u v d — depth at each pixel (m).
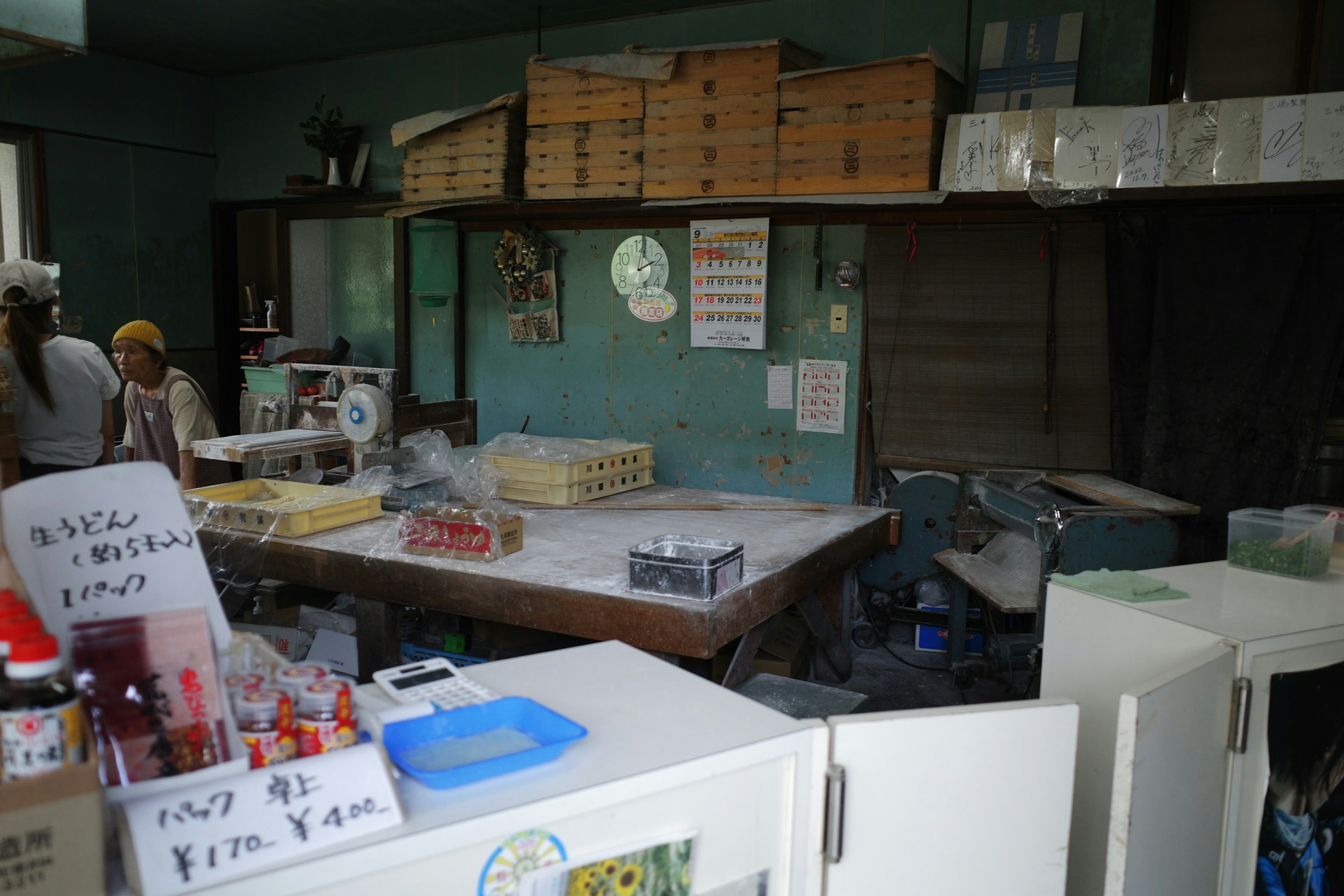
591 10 4.65
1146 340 3.80
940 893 1.36
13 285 3.14
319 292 5.94
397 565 2.90
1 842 0.80
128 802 0.91
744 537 3.32
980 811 1.36
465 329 5.38
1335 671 1.80
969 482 3.99
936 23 4.09
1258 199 3.52
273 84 5.95
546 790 1.10
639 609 2.50
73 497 1.07
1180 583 2.09
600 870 1.12
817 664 3.80
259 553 3.16
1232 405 3.62
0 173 5.48
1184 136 3.34
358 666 3.12
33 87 5.32
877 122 3.72
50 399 3.21
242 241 7.46
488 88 5.22
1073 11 3.86
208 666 1.01
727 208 4.18
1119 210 3.79
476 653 3.44
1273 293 3.53
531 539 3.23
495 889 1.06
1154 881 1.54
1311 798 1.83
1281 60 3.63
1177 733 1.53
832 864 1.30
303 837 0.95
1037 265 3.94
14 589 0.99
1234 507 3.65
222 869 0.91
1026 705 1.37
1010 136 3.54
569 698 1.41
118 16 4.87
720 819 1.23
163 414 3.84
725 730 1.29
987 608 3.87
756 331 4.47
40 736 0.84
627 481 4.17
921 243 4.11
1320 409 3.48
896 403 4.25
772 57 3.87
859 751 1.29
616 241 4.83
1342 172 3.11
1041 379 3.99
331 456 4.55
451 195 4.55
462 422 4.58
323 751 1.04
